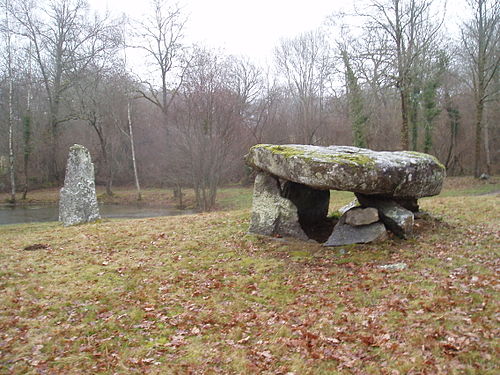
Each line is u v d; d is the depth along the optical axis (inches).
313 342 179.3
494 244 299.0
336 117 1401.3
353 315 201.5
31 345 186.9
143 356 176.1
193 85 981.8
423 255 283.0
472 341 164.6
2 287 266.5
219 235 383.9
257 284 257.4
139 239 390.6
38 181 1470.2
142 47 1274.6
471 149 1293.1
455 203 485.7
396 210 324.2
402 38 866.1
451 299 206.1
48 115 1493.6
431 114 1107.3
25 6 1226.6
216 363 169.2
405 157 316.8
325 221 393.4
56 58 1379.2
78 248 370.9
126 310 226.5
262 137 1301.7
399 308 203.0
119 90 1323.8
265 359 169.2
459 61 1221.1
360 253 297.0
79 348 184.4
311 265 285.7
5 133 1413.6
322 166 287.6
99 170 1566.2
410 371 150.5
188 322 208.8
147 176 1550.2
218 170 978.7
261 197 370.0
